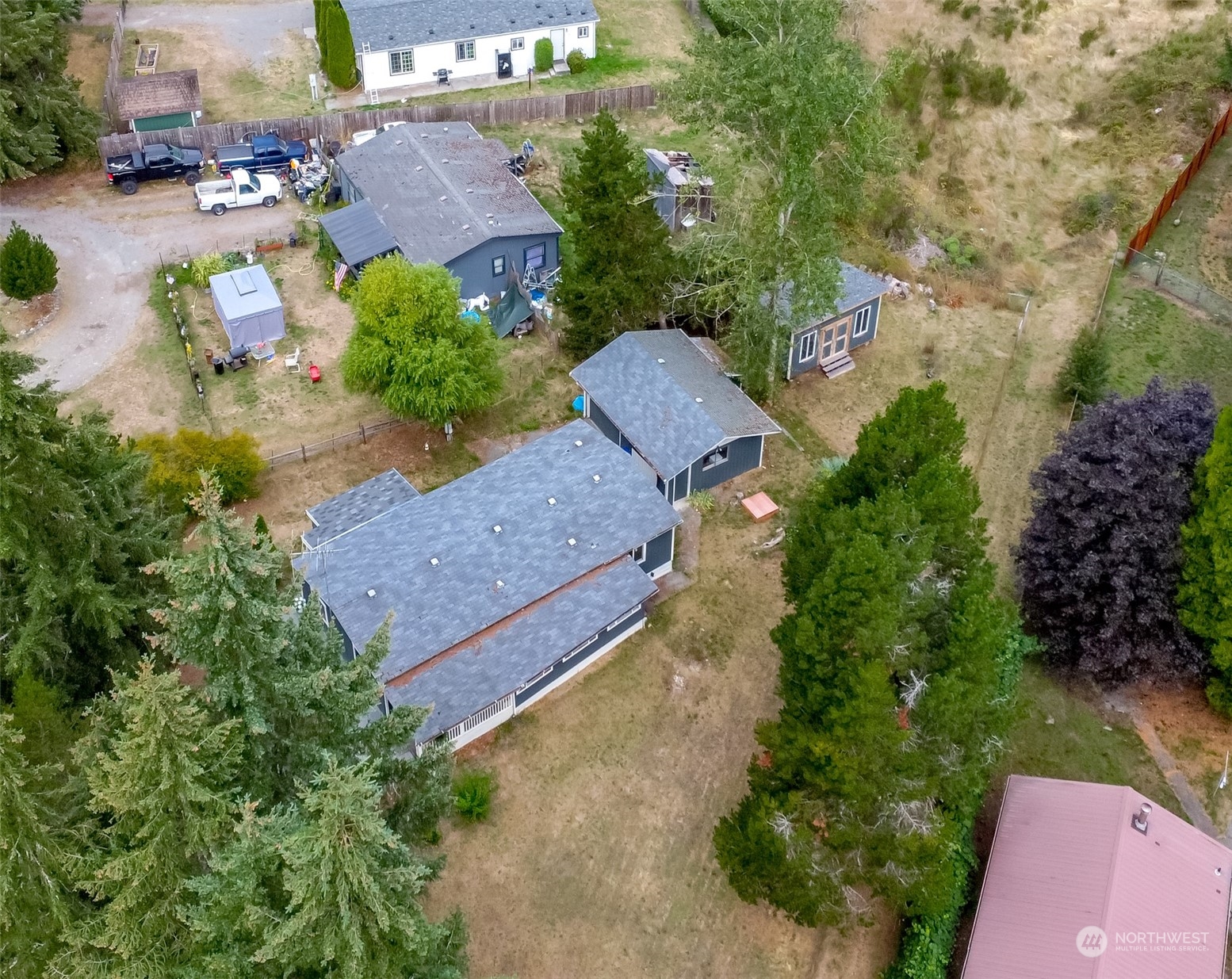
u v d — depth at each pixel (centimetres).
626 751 3434
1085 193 6072
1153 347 5094
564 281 4709
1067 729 3588
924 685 2850
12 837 2150
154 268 5306
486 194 5409
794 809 2789
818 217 4106
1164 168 6181
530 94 6788
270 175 5800
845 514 3038
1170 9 7075
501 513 3709
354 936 1994
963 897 3056
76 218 5612
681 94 4131
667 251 4581
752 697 3606
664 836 3234
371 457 4388
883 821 2755
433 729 3170
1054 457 3622
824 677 2820
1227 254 5669
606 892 3102
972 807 3020
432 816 2611
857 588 2714
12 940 2239
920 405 3262
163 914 2161
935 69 6644
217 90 6625
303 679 2275
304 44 7194
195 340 4916
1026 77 6738
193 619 2122
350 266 5081
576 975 2928
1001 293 5428
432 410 4169
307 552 3619
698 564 4034
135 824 2205
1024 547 3672
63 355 4797
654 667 3681
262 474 4253
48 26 5562
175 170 5859
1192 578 3338
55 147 5662
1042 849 2938
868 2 7269
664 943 3005
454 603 3434
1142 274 5538
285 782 2331
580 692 3591
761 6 3906
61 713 2770
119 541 3048
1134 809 2967
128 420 4478
